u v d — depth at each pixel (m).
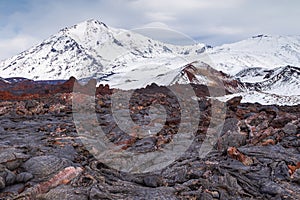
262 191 6.63
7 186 6.32
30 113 15.48
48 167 6.87
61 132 11.12
